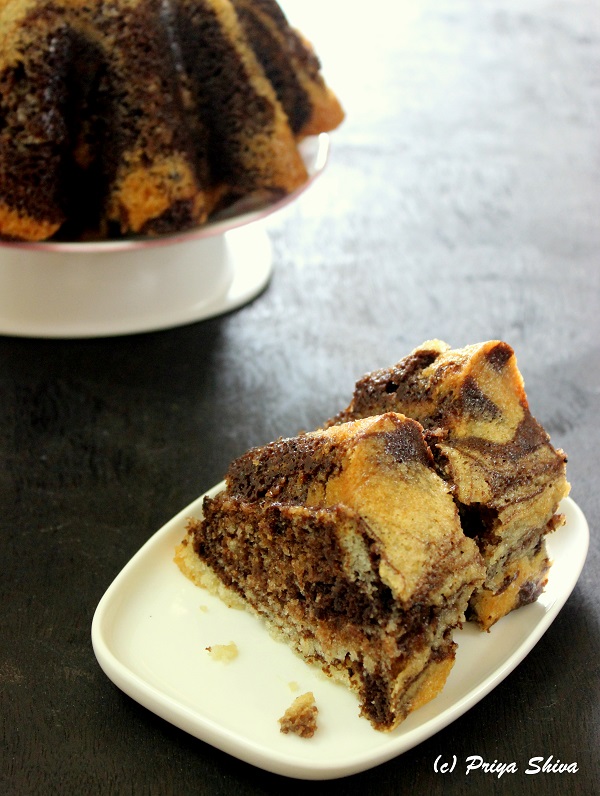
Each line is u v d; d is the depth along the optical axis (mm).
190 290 497
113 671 316
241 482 345
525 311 518
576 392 465
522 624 344
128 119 443
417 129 687
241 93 466
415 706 313
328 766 292
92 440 426
